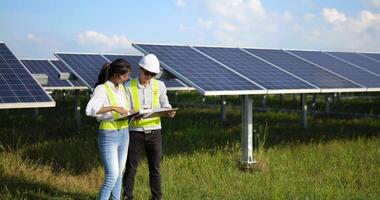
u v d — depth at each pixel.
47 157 9.84
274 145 11.34
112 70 5.88
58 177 8.15
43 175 8.11
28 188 7.35
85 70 15.62
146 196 7.05
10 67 7.88
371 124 15.93
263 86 8.93
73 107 23.52
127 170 6.59
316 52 14.14
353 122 16.61
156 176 6.64
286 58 12.23
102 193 5.82
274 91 8.77
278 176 8.40
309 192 7.22
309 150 10.59
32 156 9.89
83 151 10.29
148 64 6.33
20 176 7.90
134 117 5.93
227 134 13.36
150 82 6.59
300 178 8.22
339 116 19.17
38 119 17.58
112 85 5.93
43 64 21.28
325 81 10.32
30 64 20.98
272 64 11.06
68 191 7.30
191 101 27.97
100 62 17.11
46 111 21.09
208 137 12.81
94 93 5.80
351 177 8.20
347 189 7.53
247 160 9.13
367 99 27.00
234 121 17.25
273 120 17.52
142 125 6.43
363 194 7.26
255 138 11.74
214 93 8.01
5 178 7.71
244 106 9.17
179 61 9.76
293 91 9.04
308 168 9.01
